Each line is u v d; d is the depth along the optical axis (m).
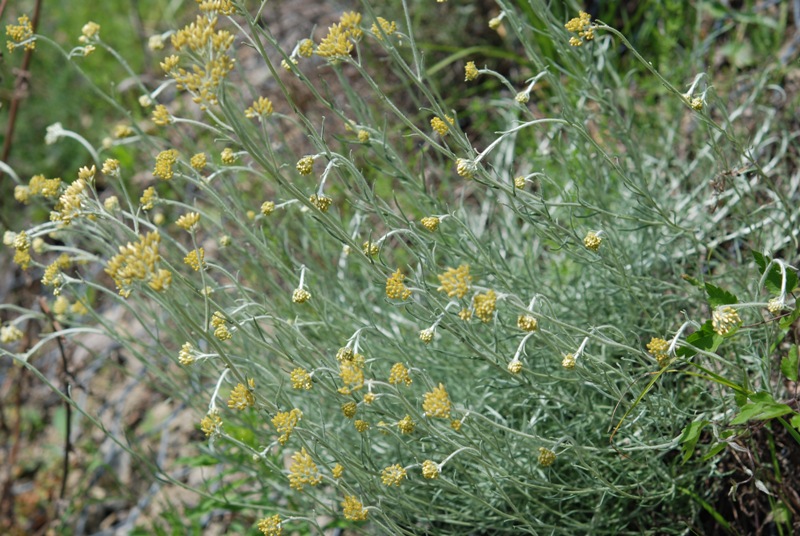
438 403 0.92
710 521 1.14
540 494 1.06
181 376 1.30
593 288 1.17
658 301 1.15
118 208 1.06
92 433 1.65
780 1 1.48
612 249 1.01
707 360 1.08
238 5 0.90
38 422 1.73
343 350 0.94
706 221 1.25
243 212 1.24
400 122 1.66
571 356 0.92
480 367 1.18
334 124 1.72
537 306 1.03
